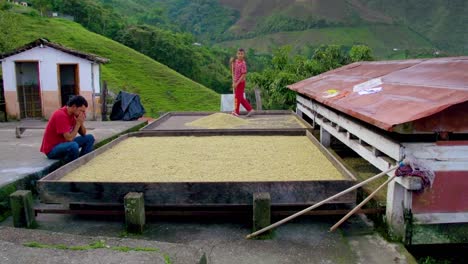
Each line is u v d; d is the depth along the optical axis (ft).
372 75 20.20
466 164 11.37
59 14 189.37
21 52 44.04
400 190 11.98
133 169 16.31
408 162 11.22
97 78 46.83
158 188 12.92
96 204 13.19
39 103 47.44
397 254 11.30
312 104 24.89
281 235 12.55
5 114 44.83
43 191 13.30
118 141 22.29
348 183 12.60
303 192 12.73
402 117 10.76
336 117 18.52
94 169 16.31
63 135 18.52
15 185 15.74
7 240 9.40
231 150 20.02
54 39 131.85
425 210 11.77
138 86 128.26
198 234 12.68
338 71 28.94
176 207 13.89
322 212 12.85
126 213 12.60
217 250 11.62
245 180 14.44
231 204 12.87
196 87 148.15
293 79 38.93
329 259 11.09
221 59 256.52
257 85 44.45
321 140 22.85
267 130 24.29
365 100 14.89
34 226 13.33
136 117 38.68
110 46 155.74
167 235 12.60
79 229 13.08
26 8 157.28
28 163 18.86
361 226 13.20
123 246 9.03
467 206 11.71
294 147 20.49
